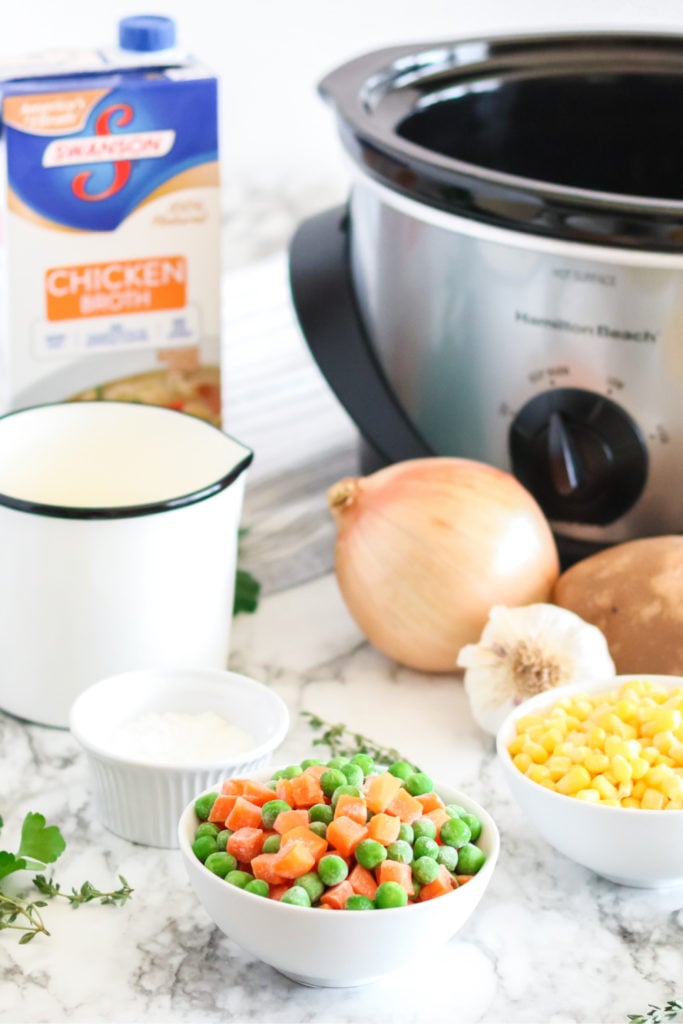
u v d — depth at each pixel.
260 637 0.85
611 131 1.01
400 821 0.58
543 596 0.79
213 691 0.72
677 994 0.59
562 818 0.62
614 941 0.62
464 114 0.98
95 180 0.82
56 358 0.86
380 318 0.88
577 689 0.70
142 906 0.63
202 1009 0.57
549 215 0.75
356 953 0.54
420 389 0.87
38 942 0.61
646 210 0.73
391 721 0.77
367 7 1.32
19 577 0.72
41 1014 0.57
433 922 0.54
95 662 0.73
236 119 1.37
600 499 0.82
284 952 0.55
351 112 0.87
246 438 1.06
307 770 0.60
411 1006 0.58
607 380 0.79
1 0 1.28
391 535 0.77
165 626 0.74
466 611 0.76
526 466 0.84
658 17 1.21
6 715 0.77
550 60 1.00
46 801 0.71
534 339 0.80
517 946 0.61
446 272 0.82
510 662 0.74
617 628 0.76
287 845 0.55
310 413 1.11
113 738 0.68
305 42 1.34
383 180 0.82
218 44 1.34
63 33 1.31
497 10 1.29
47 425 0.80
